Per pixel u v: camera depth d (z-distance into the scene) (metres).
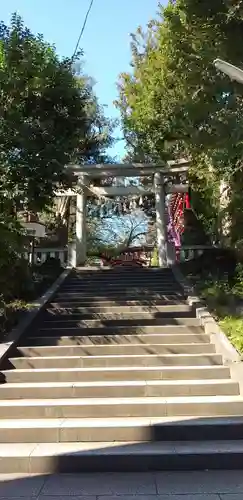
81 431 4.49
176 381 5.70
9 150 7.93
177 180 16.06
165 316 8.50
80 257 15.23
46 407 4.98
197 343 7.13
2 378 5.98
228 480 3.75
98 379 5.96
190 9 7.65
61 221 18.50
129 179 19.19
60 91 8.45
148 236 30.42
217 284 9.56
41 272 12.17
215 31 7.88
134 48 15.03
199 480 3.75
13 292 9.19
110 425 4.53
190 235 15.01
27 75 8.09
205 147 8.72
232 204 10.34
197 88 8.52
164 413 4.93
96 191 16.00
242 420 4.65
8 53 8.07
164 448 4.18
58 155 8.32
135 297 9.78
